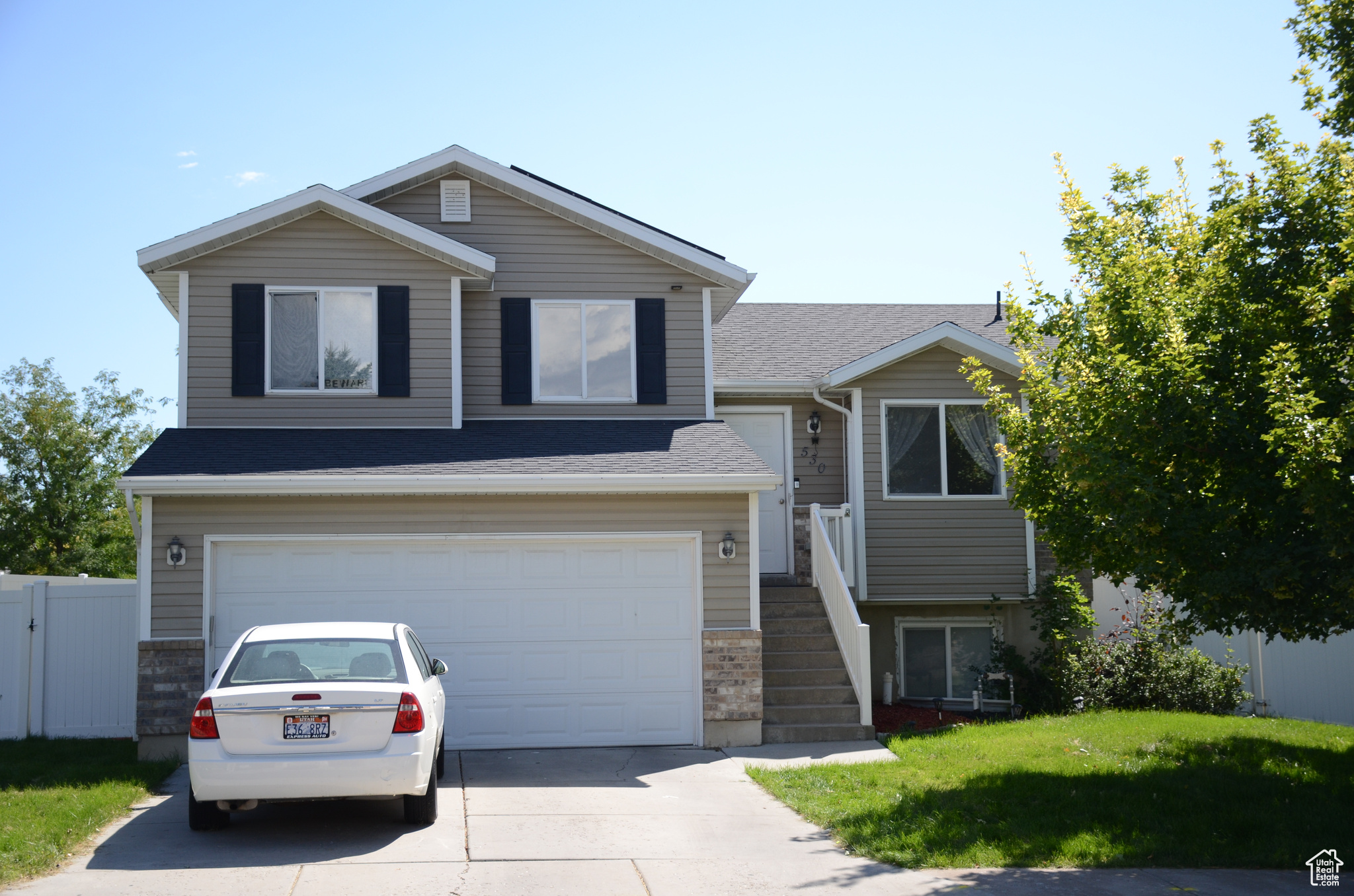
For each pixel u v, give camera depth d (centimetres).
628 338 1572
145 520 1216
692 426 1509
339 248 1453
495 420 1508
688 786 1062
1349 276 847
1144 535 916
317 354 1441
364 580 1262
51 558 3275
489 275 1479
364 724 807
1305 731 1299
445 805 954
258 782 785
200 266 1430
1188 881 737
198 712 798
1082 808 907
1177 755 1126
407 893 689
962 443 1711
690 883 725
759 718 1293
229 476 1206
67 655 1403
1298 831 846
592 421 1518
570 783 1071
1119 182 1189
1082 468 935
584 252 1576
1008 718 1556
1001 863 775
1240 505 924
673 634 1310
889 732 1420
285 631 907
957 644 1778
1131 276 1052
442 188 1572
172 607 1212
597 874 741
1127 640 1644
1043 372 1116
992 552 1688
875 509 1678
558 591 1296
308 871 735
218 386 1415
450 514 1277
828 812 919
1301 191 958
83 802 919
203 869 739
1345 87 995
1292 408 805
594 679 1293
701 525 1314
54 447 3328
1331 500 787
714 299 1659
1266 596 875
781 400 1753
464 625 1277
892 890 713
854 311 2130
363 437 1388
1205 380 943
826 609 1516
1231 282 974
